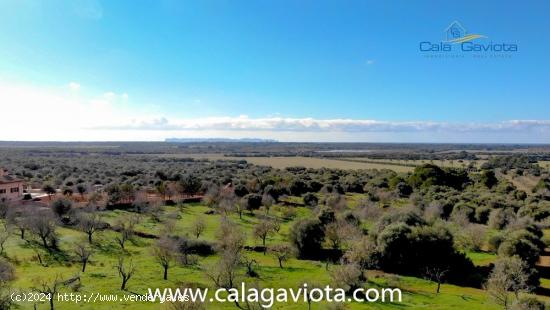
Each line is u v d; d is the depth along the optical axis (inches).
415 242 2731.3
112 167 7687.0
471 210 4072.3
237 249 2723.9
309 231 3011.8
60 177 5713.6
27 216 3046.3
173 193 4852.4
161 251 2466.8
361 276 2442.2
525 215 3828.7
